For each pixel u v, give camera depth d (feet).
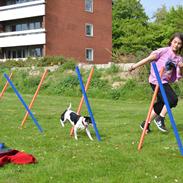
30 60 121.49
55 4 144.77
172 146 24.45
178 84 67.31
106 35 160.97
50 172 18.95
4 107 49.14
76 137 26.94
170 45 27.32
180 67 27.07
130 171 19.11
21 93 80.64
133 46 195.42
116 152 22.76
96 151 23.06
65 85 77.36
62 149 23.71
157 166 19.97
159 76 22.79
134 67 27.27
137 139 26.71
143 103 60.13
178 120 37.04
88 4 154.81
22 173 18.83
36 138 27.37
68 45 148.46
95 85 74.33
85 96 26.68
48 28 143.23
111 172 18.94
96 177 18.26
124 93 69.10
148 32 200.03
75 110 47.06
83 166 19.94
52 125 33.42
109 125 33.55
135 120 37.29
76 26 150.92
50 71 89.86
